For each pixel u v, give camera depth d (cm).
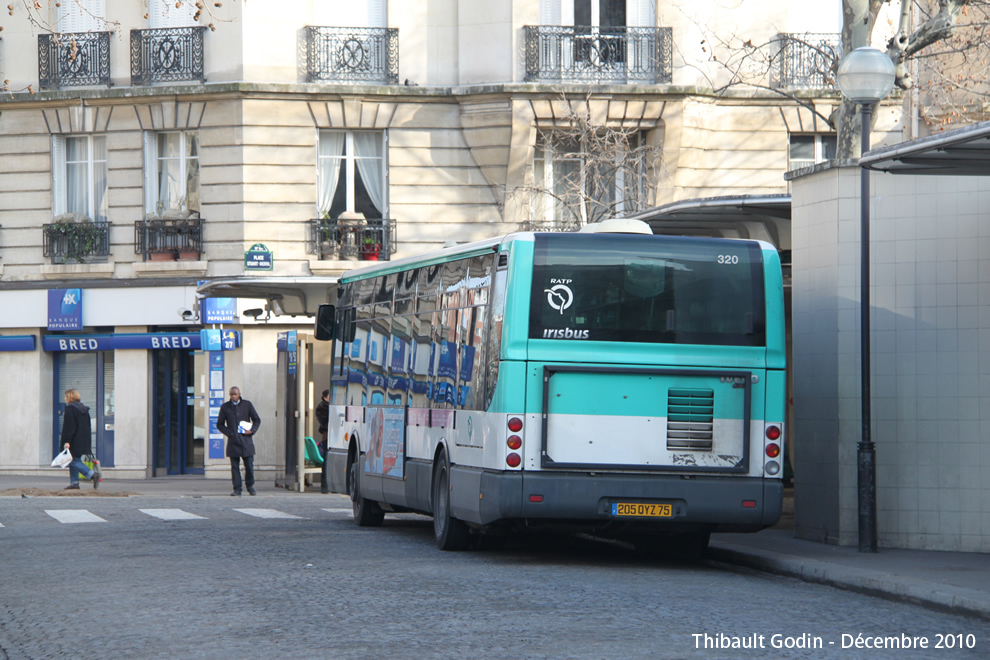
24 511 4216
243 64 6159
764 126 6234
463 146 6250
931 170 2514
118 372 6456
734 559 2869
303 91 6159
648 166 6128
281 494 5347
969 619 2039
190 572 2516
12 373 6606
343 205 6319
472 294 2908
